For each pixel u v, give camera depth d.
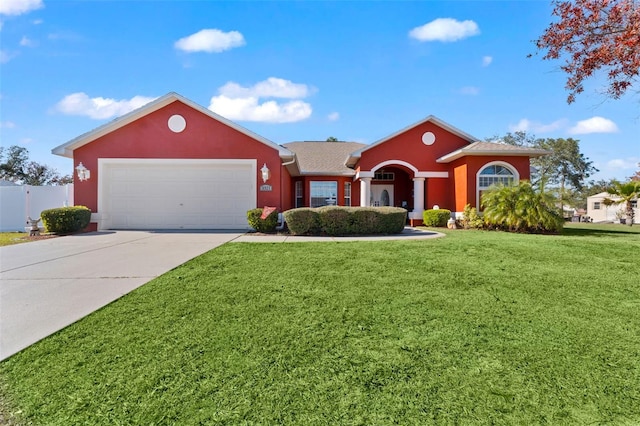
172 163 13.80
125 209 13.99
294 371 2.80
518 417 2.25
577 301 4.59
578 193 45.12
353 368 2.85
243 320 3.84
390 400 2.43
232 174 14.01
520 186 13.97
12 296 4.65
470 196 15.72
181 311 4.09
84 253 7.91
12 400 2.43
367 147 17.62
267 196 13.83
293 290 4.93
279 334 3.48
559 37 7.17
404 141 17.89
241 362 2.93
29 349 3.15
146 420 2.22
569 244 9.22
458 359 3.01
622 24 6.49
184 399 2.43
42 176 33.72
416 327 3.69
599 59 6.79
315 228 11.73
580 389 2.56
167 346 3.21
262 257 7.24
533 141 42.97
